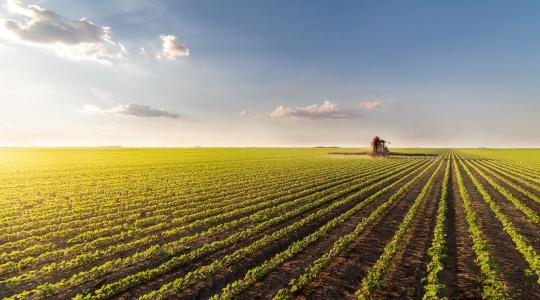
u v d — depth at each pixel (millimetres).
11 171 45938
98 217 19812
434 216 19156
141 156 85750
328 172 44875
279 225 17609
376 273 10633
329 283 10555
